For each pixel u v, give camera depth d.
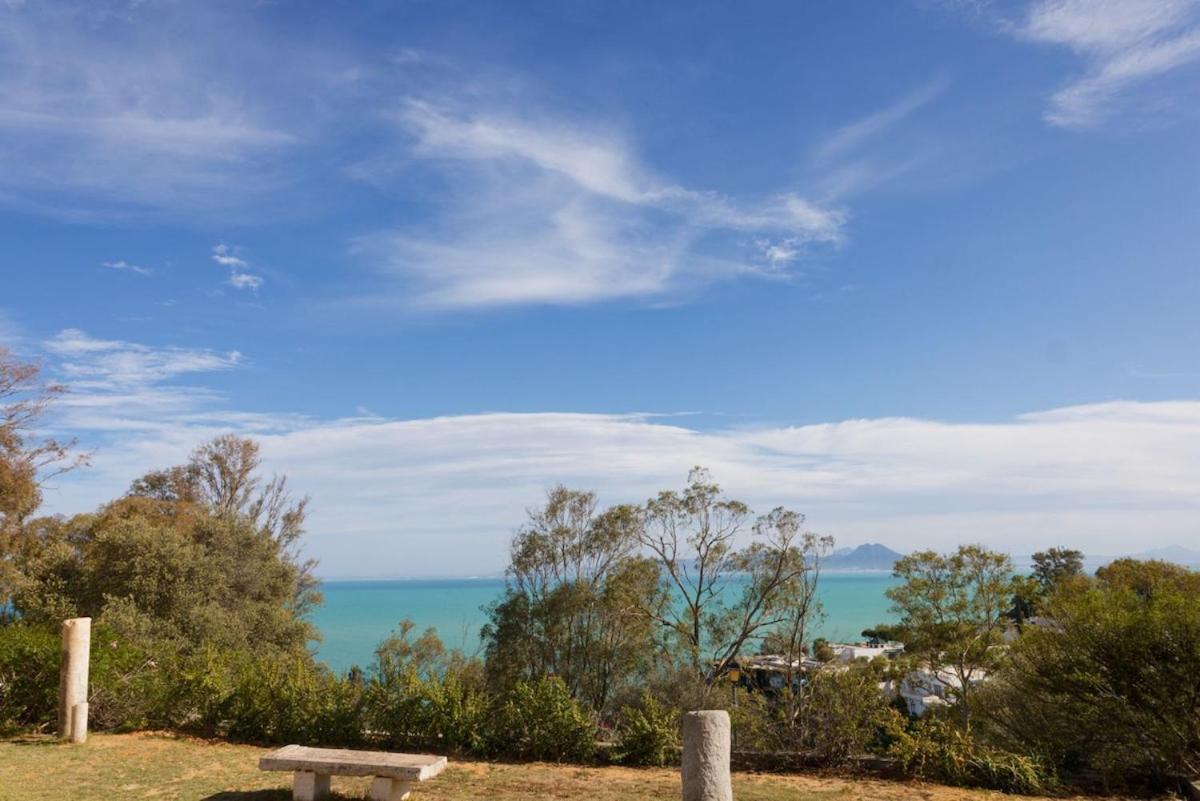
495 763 12.20
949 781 11.43
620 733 13.04
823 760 12.30
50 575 24.27
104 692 14.02
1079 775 11.80
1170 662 11.32
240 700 13.77
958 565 28.19
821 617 26.14
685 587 26.38
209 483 38.09
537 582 23.14
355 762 8.98
